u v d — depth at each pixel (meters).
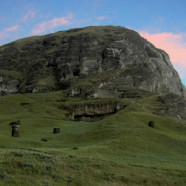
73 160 31.03
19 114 101.25
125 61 198.25
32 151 36.59
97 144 49.88
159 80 186.12
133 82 161.25
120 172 30.09
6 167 24.00
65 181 24.08
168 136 59.59
